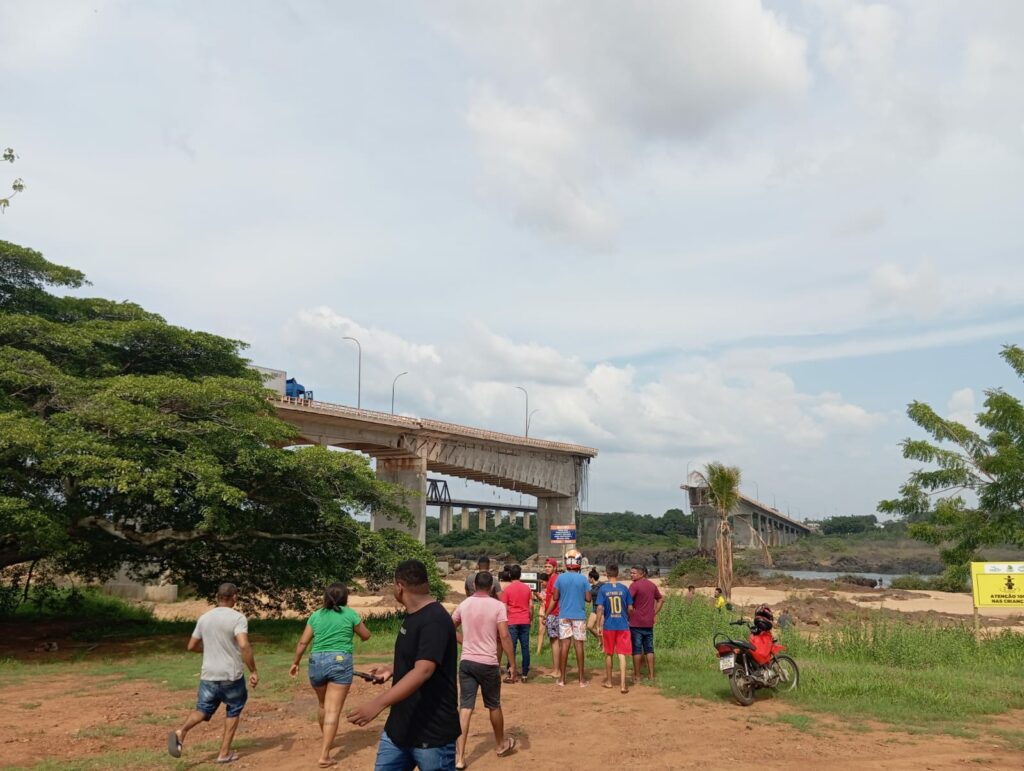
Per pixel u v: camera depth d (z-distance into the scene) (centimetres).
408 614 461
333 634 759
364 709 411
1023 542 1772
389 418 6288
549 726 902
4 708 1015
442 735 439
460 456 7331
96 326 2158
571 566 1204
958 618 3114
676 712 980
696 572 6025
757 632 1091
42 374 1792
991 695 1091
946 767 725
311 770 721
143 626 2198
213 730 885
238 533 2108
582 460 9356
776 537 14575
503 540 12862
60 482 1867
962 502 1906
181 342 2284
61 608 2462
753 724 909
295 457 2083
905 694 1068
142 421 1762
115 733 863
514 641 1201
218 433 1992
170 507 2067
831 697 1059
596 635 1462
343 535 2262
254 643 1817
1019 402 1870
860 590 5594
